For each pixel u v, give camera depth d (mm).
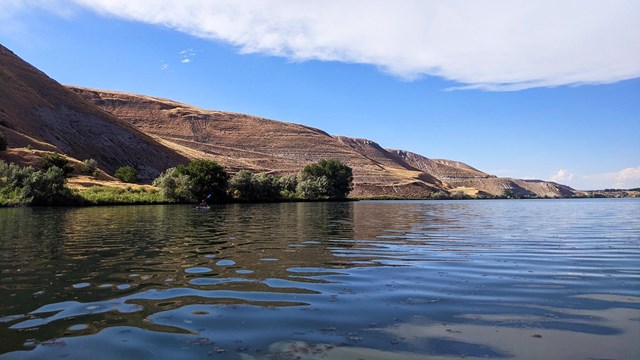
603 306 8344
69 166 92625
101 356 5965
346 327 7137
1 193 59031
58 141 124562
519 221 34656
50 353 6070
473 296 9141
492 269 12266
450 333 6848
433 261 13727
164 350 6168
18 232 23719
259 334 6809
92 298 9039
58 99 142250
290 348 6227
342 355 5973
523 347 6262
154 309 8195
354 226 28578
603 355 5969
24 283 10516
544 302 8641
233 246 17609
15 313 7984
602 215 45156
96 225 28672
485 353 6051
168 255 15070
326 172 120562
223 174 84375
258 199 95000
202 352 6090
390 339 6586
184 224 29781
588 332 6883
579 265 12938
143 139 152625
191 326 7207
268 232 23906
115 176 114375
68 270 12203
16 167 62938
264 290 9719
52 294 9406
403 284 10320
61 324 7336
